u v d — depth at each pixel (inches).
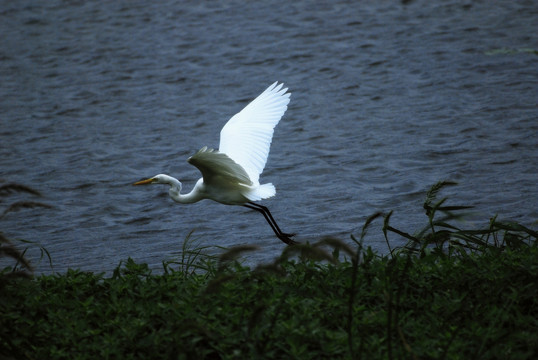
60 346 271.0
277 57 986.7
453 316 280.8
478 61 920.9
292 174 667.4
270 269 255.9
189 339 261.6
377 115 794.8
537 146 684.1
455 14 1090.1
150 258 499.8
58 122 825.5
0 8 1238.3
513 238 354.6
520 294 287.4
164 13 1182.3
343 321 277.0
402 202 587.5
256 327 264.1
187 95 887.7
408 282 304.0
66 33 1119.6
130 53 1031.0
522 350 258.7
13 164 719.1
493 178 620.1
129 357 257.8
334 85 888.3
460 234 342.3
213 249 510.3
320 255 243.8
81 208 617.3
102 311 292.8
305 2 1187.3
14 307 291.9
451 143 708.0
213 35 1079.0
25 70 990.4
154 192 648.4
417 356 247.4
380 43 1006.4
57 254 518.9
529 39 979.3
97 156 731.4
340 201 598.9
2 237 285.4
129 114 840.9
